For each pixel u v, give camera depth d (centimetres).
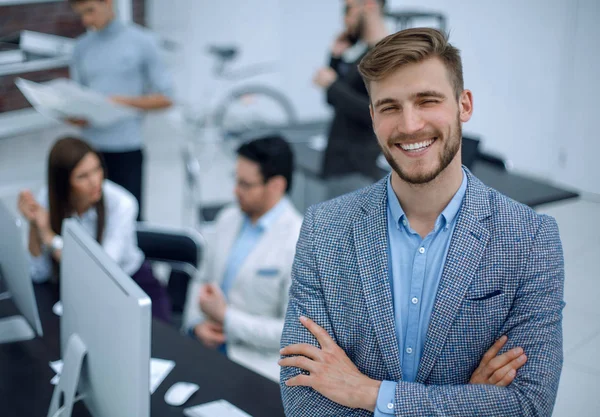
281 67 664
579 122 160
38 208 239
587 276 152
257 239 228
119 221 247
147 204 486
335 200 128
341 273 121
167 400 169
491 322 113
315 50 628
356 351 121
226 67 659
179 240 265
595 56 154
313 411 120
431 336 114
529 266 113
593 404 149
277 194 225
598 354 148
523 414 108
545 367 110
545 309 112
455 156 111
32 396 174
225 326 217
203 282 249
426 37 106
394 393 113
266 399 171
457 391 111
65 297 165
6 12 473
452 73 106
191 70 638
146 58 359
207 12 634
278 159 219
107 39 354
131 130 359
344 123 304
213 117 644
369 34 290
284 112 674
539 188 170
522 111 171
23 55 428
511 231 114
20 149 501
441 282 114
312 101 644
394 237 120
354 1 288
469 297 113
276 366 216
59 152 231
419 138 106
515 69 169
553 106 165
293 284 128
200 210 409
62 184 234
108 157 357
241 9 648
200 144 601
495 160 268
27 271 183
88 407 158
